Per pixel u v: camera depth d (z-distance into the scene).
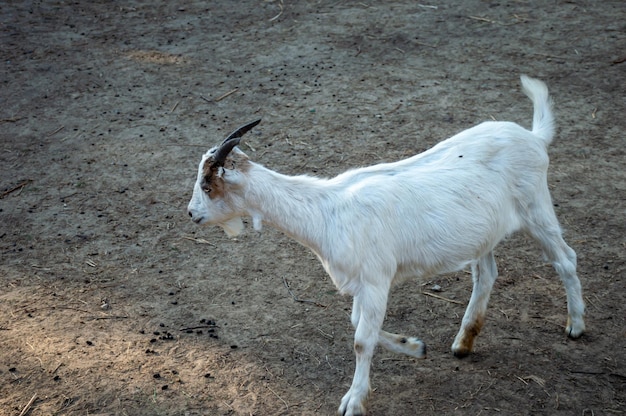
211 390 4.82
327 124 8.28
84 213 6.97
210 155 4.41
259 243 6.46
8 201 7.18
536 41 10.00
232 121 8.48
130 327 5.46
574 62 9.37
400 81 9.15
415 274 4.64
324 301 5.70
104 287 5.94
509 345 5.12
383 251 4.39
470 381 4.81
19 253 6.40
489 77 9.11
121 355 5.16
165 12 11.77
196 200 4.51
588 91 8.66
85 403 4.72
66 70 9.87
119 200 7.15
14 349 5.21
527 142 4.79
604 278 5.72
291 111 8.62
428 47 10.02
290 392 4.79
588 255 5.99
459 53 9.79
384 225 4.39
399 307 5.60
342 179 4.57
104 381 4.90
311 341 5.27
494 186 4.62
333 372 4.96
